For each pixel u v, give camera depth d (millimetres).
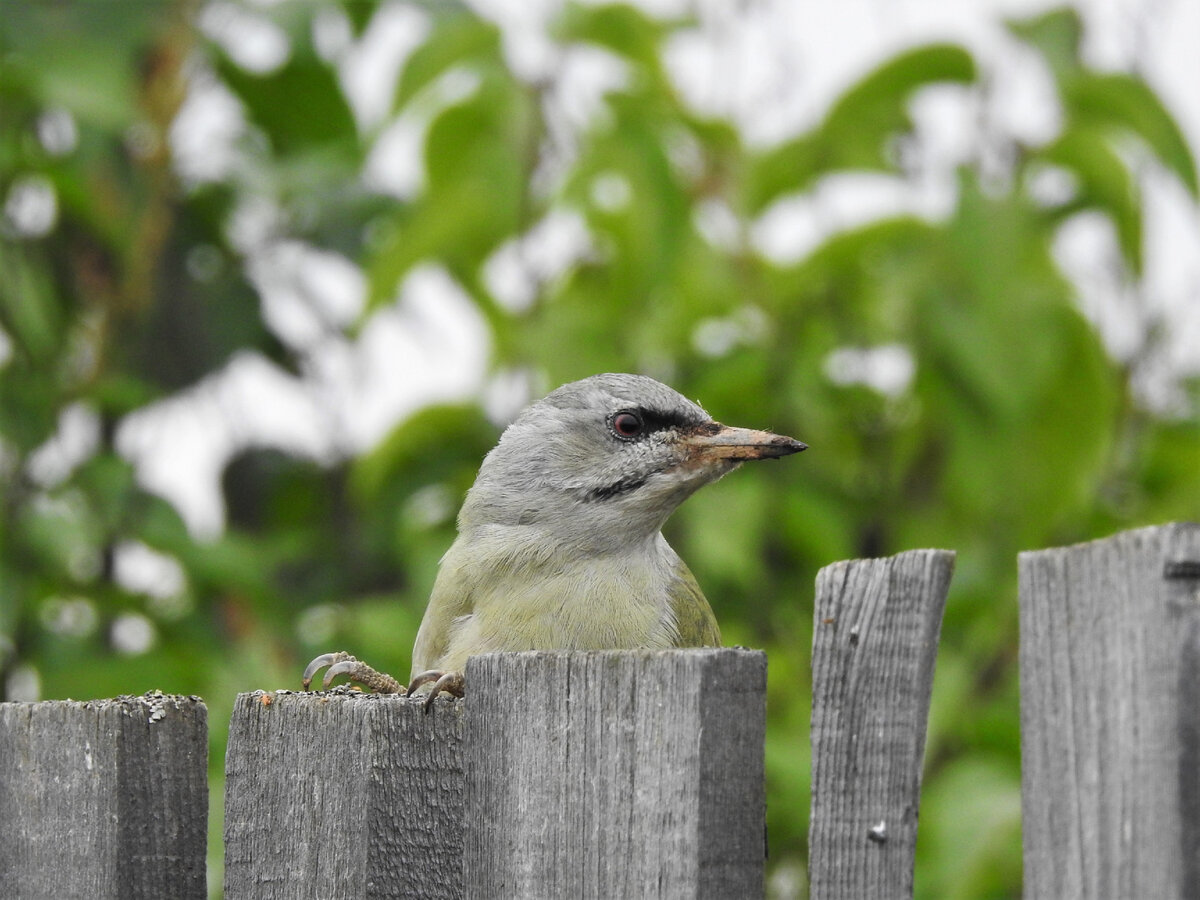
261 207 11969
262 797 5500
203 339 11703
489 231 10625
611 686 4738
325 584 11547
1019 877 8617
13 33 10359
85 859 5746
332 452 12023
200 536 10711
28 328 10352
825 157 10641
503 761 4961
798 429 10844
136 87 11062
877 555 11000
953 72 10266
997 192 9898
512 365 11258
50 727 5910
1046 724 4016
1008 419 9891
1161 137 10008
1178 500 9914
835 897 4332
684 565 8852
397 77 10680
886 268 10688
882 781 4297
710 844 4473
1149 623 3807
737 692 4543
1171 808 3732
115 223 10984
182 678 9797
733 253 11008
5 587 9953
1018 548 10125
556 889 4777
